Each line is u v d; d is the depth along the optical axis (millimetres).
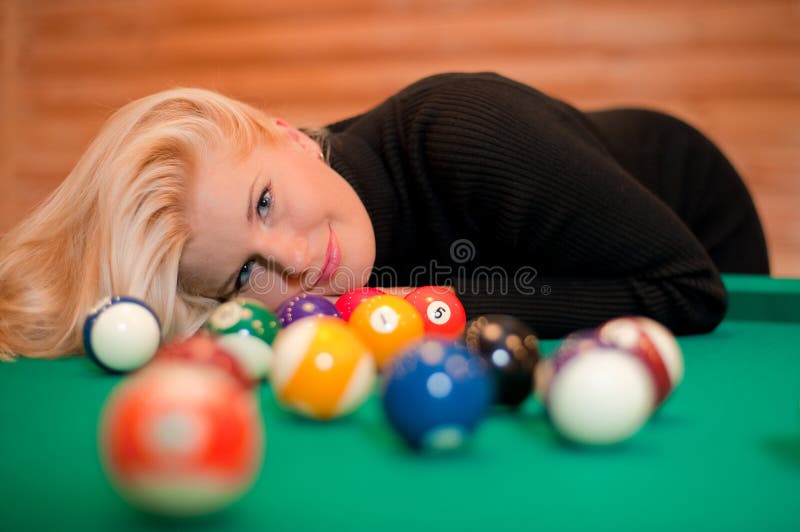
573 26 3887
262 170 1414
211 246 1388
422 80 1753
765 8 3650
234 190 1373
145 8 4508
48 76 4715
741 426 831
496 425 848
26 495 650
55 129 4750
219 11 4395
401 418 712
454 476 678
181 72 4492
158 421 555
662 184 2084
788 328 1585
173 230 1360
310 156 1552
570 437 749
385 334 1131
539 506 609
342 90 4258
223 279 1427
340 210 1507
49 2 4652
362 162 1650
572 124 1697
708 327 1502
